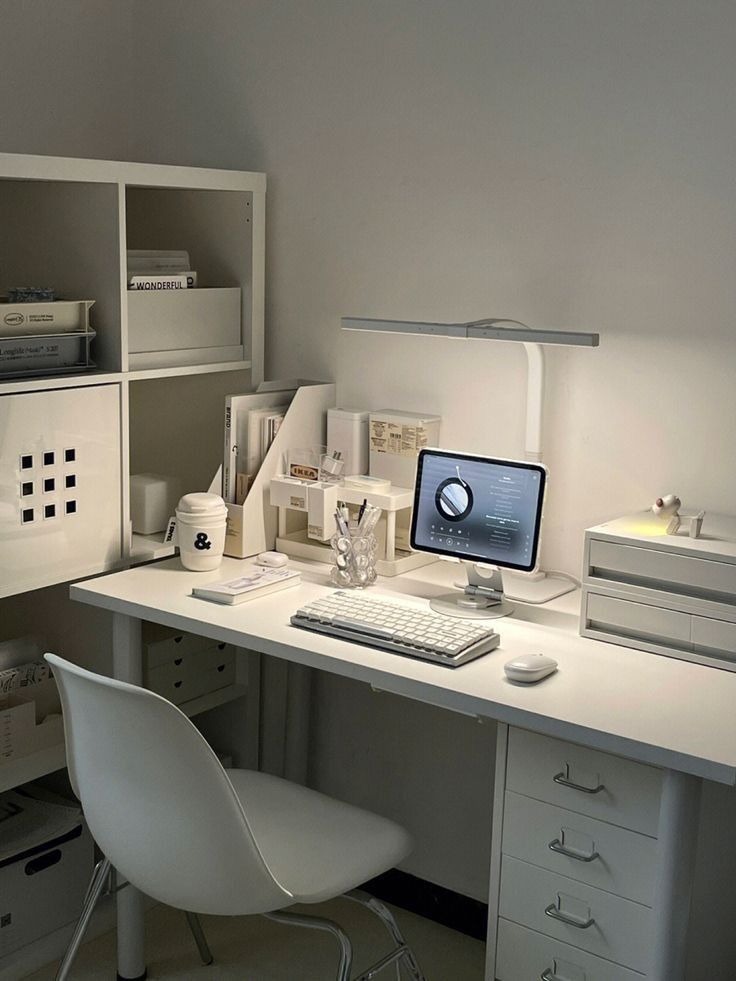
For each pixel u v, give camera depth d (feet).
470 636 6.42
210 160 9.09
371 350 8.52
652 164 7.08
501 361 7.91
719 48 6.74
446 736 8.53
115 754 5.74
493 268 7.83
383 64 8.08
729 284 6.92
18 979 7.79
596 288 7.43
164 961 8.12
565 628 6.90
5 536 7.23
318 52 8.38
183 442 9.27
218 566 7.88
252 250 8.68
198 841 5.64
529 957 6.33
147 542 8.30
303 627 6.77
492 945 6.47
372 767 8.98
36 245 8.02
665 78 6.95
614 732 5.40
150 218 9.23
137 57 9.34
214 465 9.07
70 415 7.50
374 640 6.49
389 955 6.30
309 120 8.51
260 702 9.27
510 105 7.57
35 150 8.77
